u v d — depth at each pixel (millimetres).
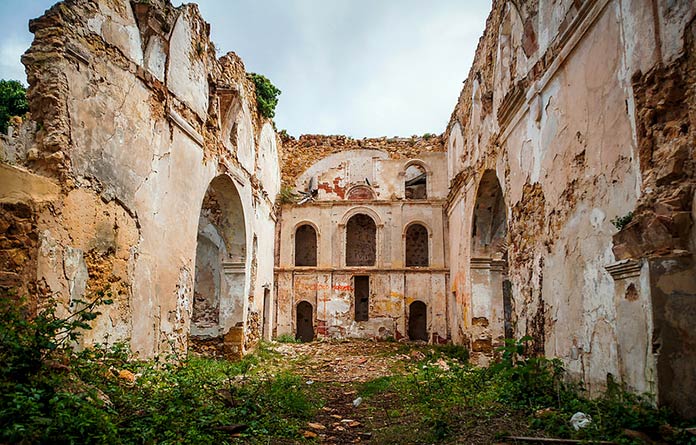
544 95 8508
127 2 8367
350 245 24703
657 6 5297
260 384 8531
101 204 7426
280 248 22812
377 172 23719
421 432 5961
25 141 6695
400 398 8352
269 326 19094
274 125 20281
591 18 6699
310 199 23578
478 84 14359
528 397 7203
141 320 8414
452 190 18797
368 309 22562
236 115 13500
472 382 8680
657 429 4703
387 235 22750
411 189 25594
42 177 6445
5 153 6508
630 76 5711
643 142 5441
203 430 5223
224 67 13109
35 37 6848
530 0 9180
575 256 7141
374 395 8867
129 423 4844
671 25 5137
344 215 23047
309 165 24406
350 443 5816
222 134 12789
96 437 4035
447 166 21906
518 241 9914
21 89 14188
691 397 4793
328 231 22906
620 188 5922
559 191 7797
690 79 4980
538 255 8711
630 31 5730
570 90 7426
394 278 22297
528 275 9281
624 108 5848
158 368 8656
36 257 6172
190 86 10719
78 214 6926
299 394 8078
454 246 19188
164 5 9273
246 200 14867
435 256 22266
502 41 11312
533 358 8273
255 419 6195
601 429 5074
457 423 6148
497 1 11727
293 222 23047
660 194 5172
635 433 4746
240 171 14258
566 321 7426
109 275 7535
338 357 16062
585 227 6832
